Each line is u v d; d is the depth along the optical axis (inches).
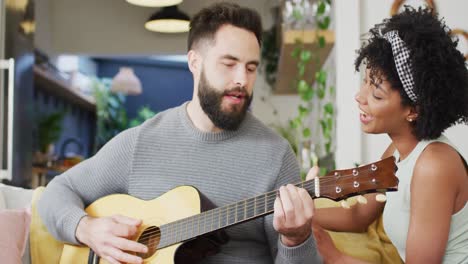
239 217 65.2
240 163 74.7
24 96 172.2
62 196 79.4
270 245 73.2
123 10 276.8
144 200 76.2
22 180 169.3
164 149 77.4
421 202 65.1
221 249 73.0
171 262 69.7
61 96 299.9
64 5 277.4
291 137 213.2
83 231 74.9
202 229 67.9
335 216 82.6
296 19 160.2
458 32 120.3
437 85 63.9
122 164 78.7
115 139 81.0
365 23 123.3
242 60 71.2
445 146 66.5
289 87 230.1
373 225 86.2
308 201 58.7
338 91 122.8
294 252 63.7
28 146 175.0
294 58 178.7
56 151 301.1
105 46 276.5
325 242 74.6
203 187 74.9
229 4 74.2
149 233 73.0
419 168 65.6
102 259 74.4
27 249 83.0
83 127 348.8
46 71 250.4
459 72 64.8
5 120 158.7
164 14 240.7
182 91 398.6
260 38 74.2
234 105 71.8
